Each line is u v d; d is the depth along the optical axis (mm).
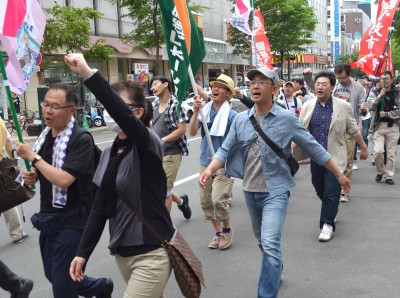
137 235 2697
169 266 2756
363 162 10906
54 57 24516
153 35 24984
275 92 3875
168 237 2752
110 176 2732
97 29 28703
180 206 6492
